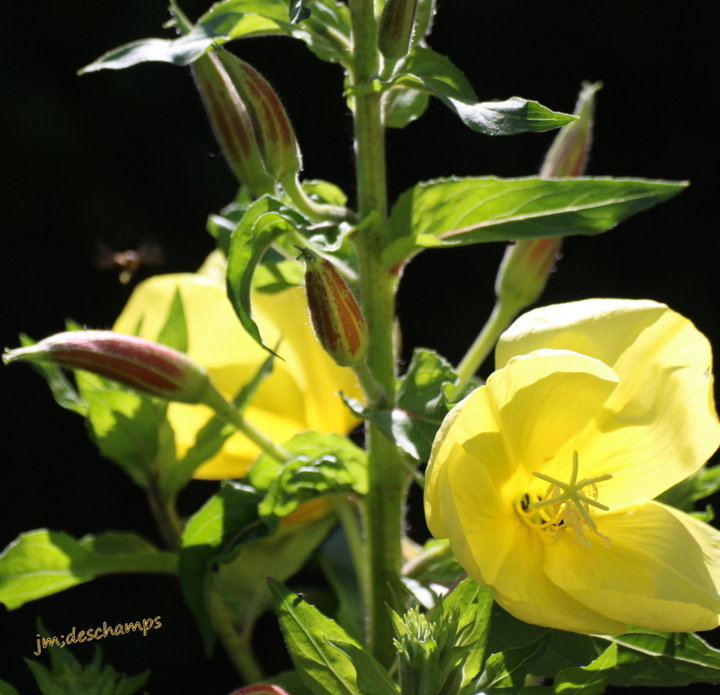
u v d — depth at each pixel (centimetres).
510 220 84
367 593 85
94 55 146
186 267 145
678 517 82
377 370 84
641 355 82
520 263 88
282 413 89
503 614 82
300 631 79
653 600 80
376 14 84
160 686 131
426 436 82
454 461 80
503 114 80
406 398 82
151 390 84
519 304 88
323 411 89
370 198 84
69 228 145
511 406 81
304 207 84
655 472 82
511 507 82
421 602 83
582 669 80
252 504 85
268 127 83
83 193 145
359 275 84
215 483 128
